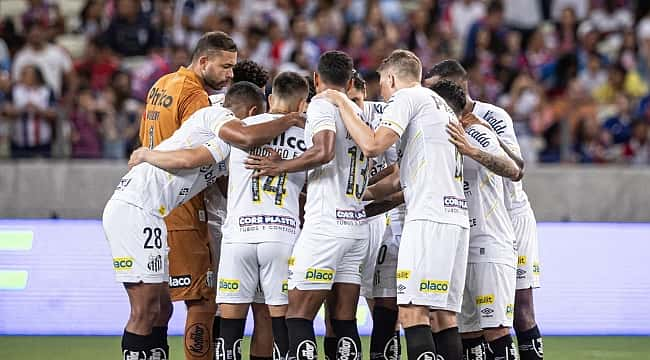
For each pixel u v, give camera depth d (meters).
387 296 15.44
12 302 21.58
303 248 14.17
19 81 28.75
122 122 26.14
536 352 15.59
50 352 19.31
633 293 22.02
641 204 23.78
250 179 14.62
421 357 13.66
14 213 23.45
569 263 21.97
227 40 16.17
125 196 14.62
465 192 14.82
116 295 21.75
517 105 30.20
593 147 28.17
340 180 14.23
